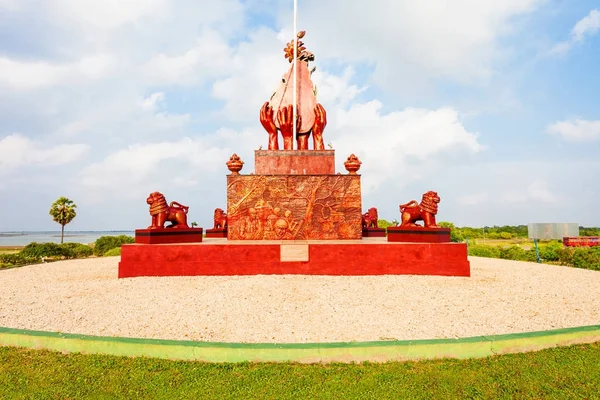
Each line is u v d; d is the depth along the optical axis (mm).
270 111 15312
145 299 8359
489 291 9047
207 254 11172
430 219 11602
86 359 5262
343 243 11477
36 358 5328
